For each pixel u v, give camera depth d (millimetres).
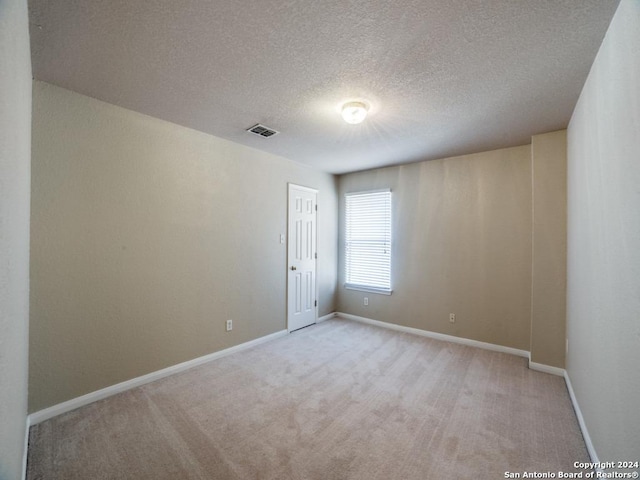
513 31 1482
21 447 1399
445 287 3711
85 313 2191
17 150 988
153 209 2580
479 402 2273
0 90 667
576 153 2270
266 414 2105
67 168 2105
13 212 915
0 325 732
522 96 2141
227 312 3191
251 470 1600
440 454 1725
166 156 2662
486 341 3412
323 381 2602
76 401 2141
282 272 3842
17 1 909
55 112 2051
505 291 3307
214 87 2066
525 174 3205
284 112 2449
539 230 2838
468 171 3564
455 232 3643
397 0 1290
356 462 1660
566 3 1312
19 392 1221
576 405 2145
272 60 1749
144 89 2098
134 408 2156
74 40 1573
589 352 1841
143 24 1454
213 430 1924
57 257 2062
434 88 2041
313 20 1421
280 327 3816
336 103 2279
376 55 1690
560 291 2736
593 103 1768
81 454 1695
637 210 1161
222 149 3115
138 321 2486
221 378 2643
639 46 1129
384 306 4250
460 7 1329
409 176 4043
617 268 1371
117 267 2359
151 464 1635
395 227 4152
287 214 3906
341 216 4777
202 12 1372
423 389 2467
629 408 1226
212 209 3035
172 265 2719
